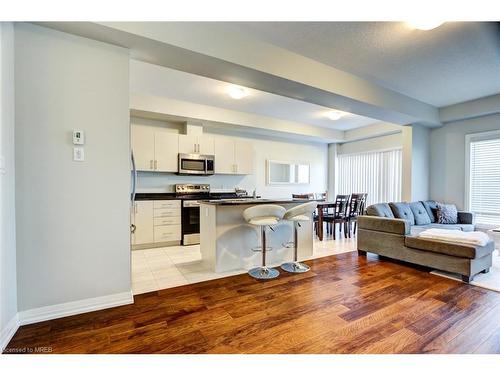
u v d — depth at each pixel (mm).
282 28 2416
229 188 5852
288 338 1734
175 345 1651
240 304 2242
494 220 4336
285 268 3246
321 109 5031
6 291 1685
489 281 2801
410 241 3262
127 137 2225
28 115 1868
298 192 7043
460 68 3211
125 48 2205
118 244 2201
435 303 2264
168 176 5145
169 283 2748
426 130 5109
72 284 2033
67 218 2008
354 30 2434
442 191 5000
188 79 3574
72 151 2016
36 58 1893
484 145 4477
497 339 1730
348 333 1797
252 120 5352
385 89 3855
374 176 6582
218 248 3119
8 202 1724
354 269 3215
